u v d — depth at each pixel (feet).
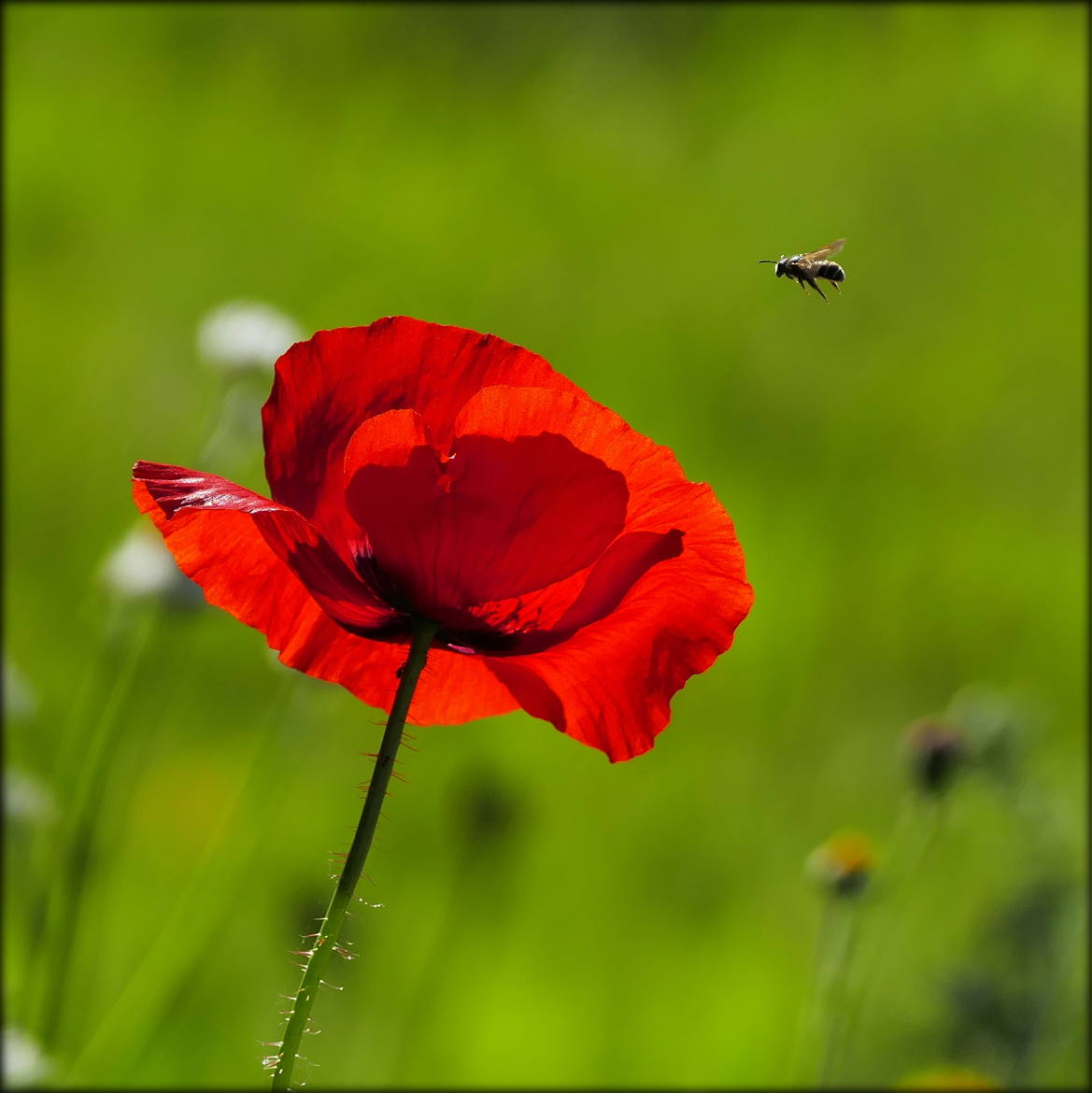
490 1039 6.75
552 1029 6.85
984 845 7.43
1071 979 6.20
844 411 13.25
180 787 8.04
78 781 5.45
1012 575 11.42
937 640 10.93
